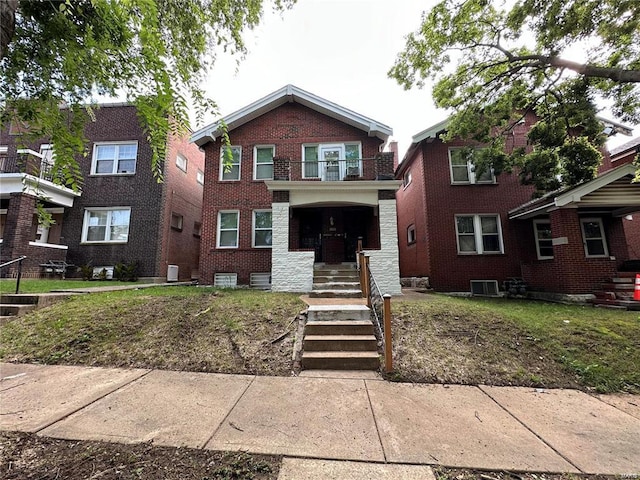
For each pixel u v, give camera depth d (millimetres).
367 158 11258
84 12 2336
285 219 9445
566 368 4418
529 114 12672
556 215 9492
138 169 13414
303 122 12445
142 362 4527
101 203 13242
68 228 12992
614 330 5602
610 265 9047
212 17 3670
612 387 3957
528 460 2426
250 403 3361
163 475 2188
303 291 9055
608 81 8719
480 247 11828
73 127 2814
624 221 12609
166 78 2227
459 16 8773
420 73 10234
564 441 2711
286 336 5191
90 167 13461
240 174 12328
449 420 3049
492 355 4688
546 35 8148
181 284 12539
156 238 13047
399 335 5250
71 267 12711
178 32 3354
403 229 15633
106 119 13727
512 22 8281
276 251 9320
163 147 2852
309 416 3086
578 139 9688
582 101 8961
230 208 12141
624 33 7363
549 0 7590
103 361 4570
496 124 10586
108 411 3129
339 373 4301
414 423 2975
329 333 5184
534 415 3195
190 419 2992
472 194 12062
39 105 2627
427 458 2420
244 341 5020
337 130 12320
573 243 9195
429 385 3934
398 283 9117
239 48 4086
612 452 2559
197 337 5168
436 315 6066
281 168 9875
